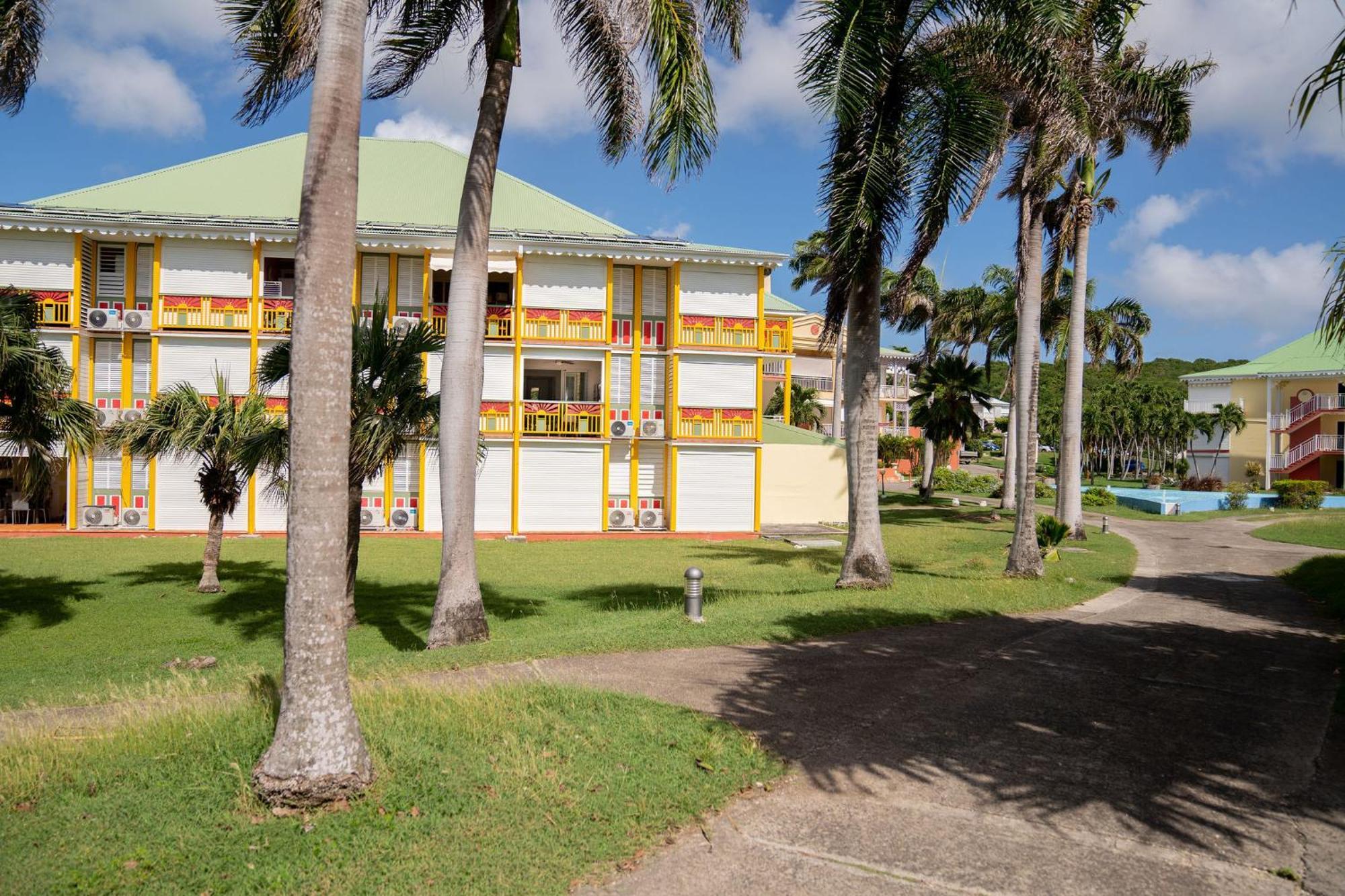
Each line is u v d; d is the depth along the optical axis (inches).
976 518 1346.0
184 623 503.2
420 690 279.6
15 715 276.4
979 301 1579.7
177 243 1047.0
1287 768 230.2
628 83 462.3
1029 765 230.2
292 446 197.8
